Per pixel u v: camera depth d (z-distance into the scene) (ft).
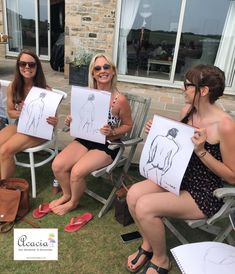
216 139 4.93
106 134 6.53
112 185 8.27
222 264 4.34
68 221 6.72
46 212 6.88
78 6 17.57
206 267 4.28
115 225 6.74
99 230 6.57
